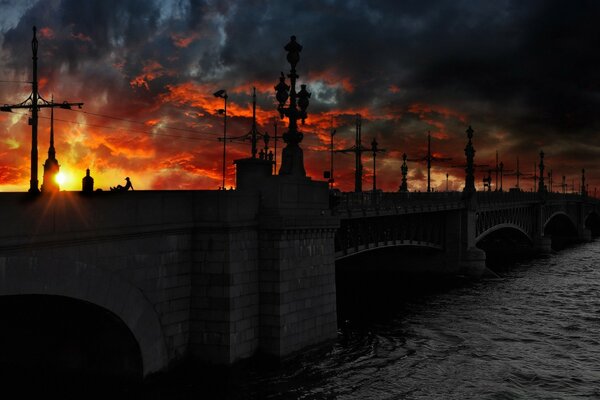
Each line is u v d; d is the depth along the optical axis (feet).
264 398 72.38
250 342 82.28
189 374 77.36
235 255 79.87
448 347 107.24
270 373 81.76
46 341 73.97
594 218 627.46
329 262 97.30
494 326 127.13
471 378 88.94
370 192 196.24
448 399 78.95
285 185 87.76
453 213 228.84
